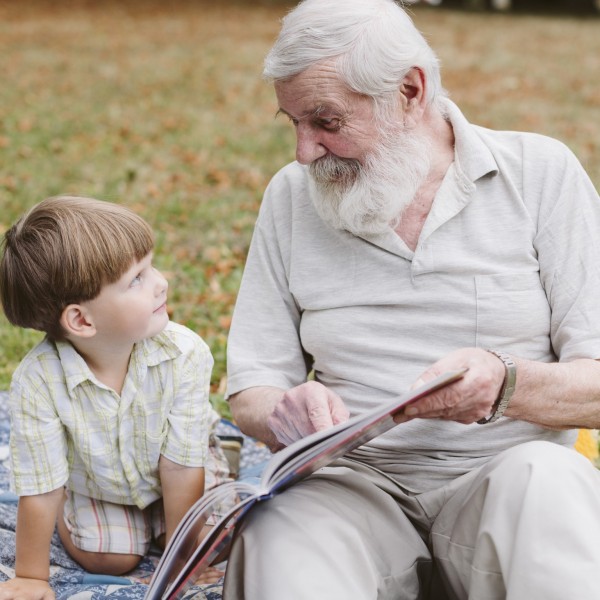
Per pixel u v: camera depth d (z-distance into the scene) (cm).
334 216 290
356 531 247
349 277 293
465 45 1925
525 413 265
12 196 862
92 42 1819
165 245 723
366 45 271
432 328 284
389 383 286
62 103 1294
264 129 1166
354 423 228
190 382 303
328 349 296
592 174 945
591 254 282
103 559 316
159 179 932
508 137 297
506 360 254
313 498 255
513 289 281
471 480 270
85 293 276
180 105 1306
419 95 283
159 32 1992
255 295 313
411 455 284
